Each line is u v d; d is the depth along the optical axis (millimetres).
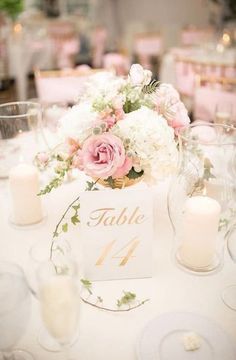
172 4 8133
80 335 835
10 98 5727
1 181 1535
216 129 1414
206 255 1018
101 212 955
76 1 8672
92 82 1208
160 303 925
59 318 713
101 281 1000
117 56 5730
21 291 717
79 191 1446
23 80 5562
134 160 1003
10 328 706
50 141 1896
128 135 979
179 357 772
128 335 838
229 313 896
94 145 965
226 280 997
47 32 6414
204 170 1090
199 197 1051
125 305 913
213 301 931
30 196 1197
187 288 972
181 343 803
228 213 1127
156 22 8344
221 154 1100
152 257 1077
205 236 992
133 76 1124
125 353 796
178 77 4215
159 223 1260
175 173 1086
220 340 808
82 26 8180
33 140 1606
